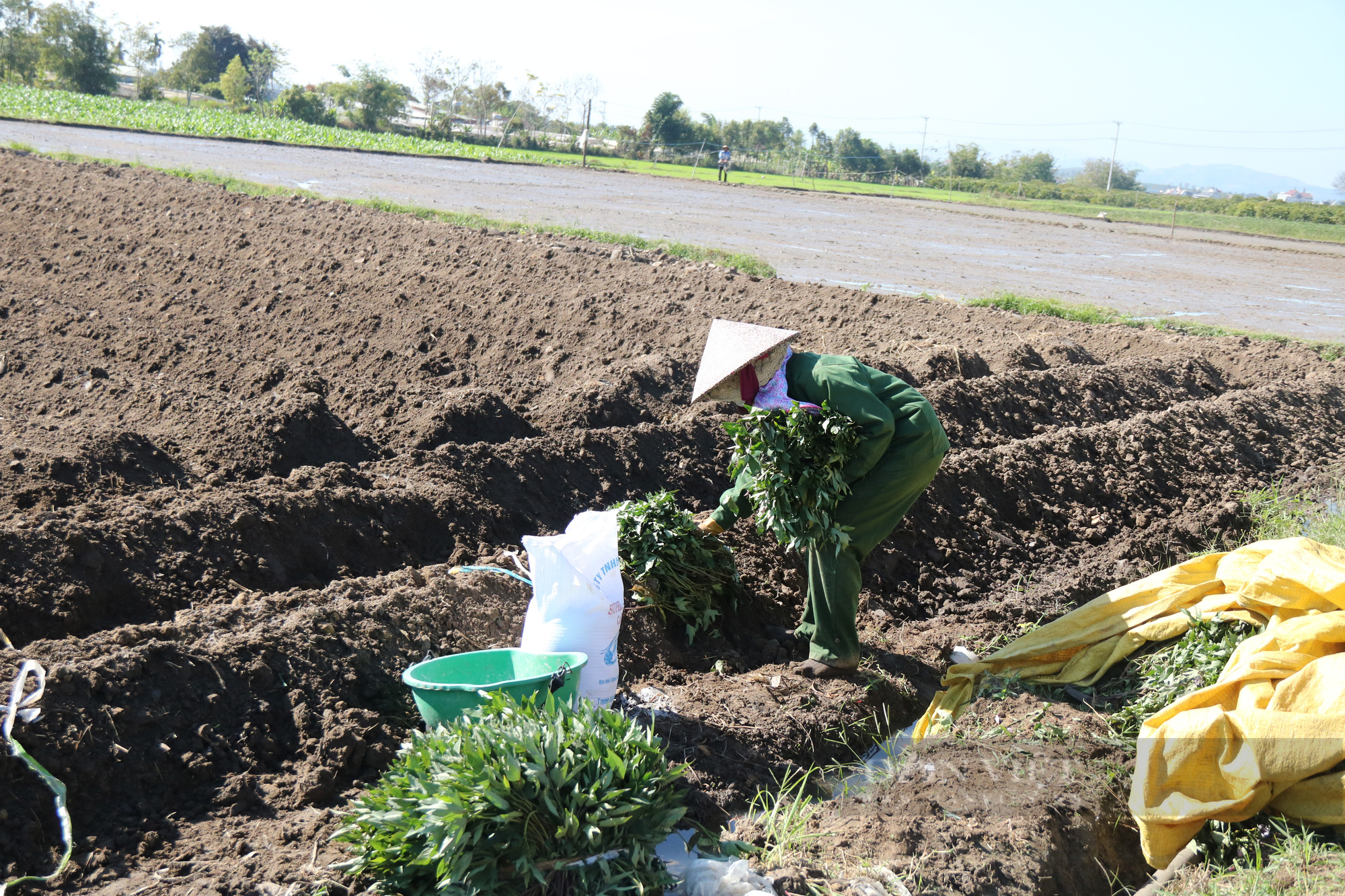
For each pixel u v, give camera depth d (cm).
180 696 378
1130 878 399
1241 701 406
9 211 1473
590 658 411
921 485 475
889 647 546
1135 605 518
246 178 2375
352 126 6769
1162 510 779
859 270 1794
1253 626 476
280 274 1196
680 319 1079
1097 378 987
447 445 629
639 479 673
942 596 619
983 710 480
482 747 308
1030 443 786
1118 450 823
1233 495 823
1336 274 2408
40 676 352
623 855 313
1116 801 418
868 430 446
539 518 612
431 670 383
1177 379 1094
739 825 376
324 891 308
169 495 534
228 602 473
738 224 2444
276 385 848
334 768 374
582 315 1066
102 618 450
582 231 1792
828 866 353
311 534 527
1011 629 579
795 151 6375
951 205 4034
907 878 348
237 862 324
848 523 470
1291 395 1065
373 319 1045
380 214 1571
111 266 1234
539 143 6319
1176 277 2103
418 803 304
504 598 498
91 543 463
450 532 569
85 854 320
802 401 458
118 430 612
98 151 2728
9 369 856
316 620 427
